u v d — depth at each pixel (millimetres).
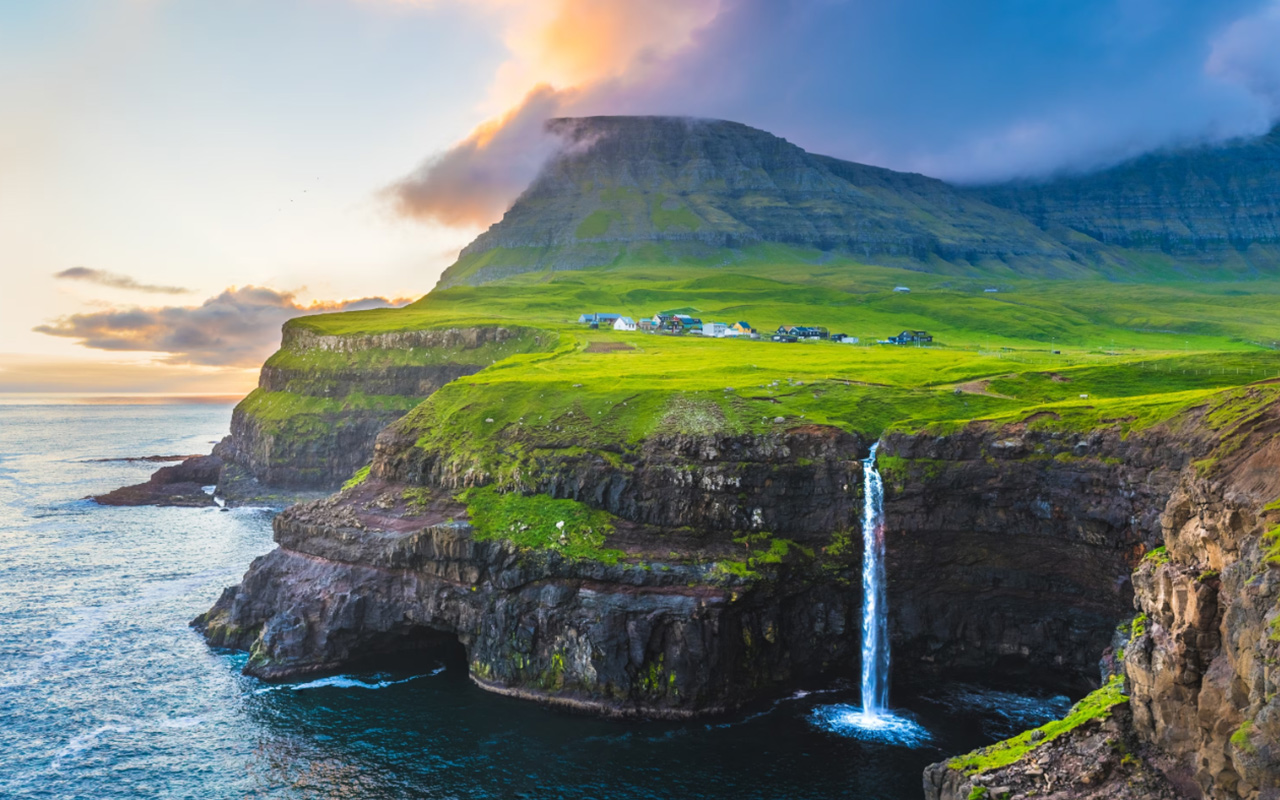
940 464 102938
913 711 97812
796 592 106438
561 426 127812
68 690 104062
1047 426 99125
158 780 83938
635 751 88750
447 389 154375
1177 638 55250
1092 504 92375
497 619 106875
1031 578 99438
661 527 110375
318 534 123938
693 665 97875
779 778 82750
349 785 83000
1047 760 62000
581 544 108312
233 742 91562
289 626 112188
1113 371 137875
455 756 88188
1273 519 50656
